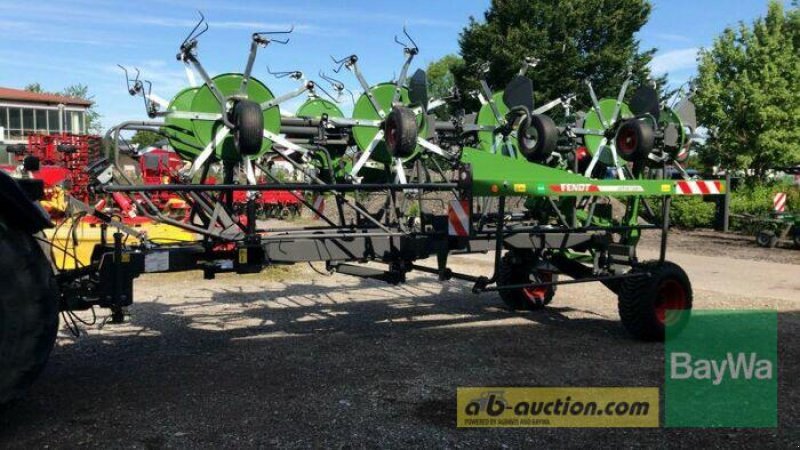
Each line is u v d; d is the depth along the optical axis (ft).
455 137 21.07
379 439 12.00
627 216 21.85
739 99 64.75
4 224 11.35
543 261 22.65
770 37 66.95
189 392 14.48
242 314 23.12
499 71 84.94
